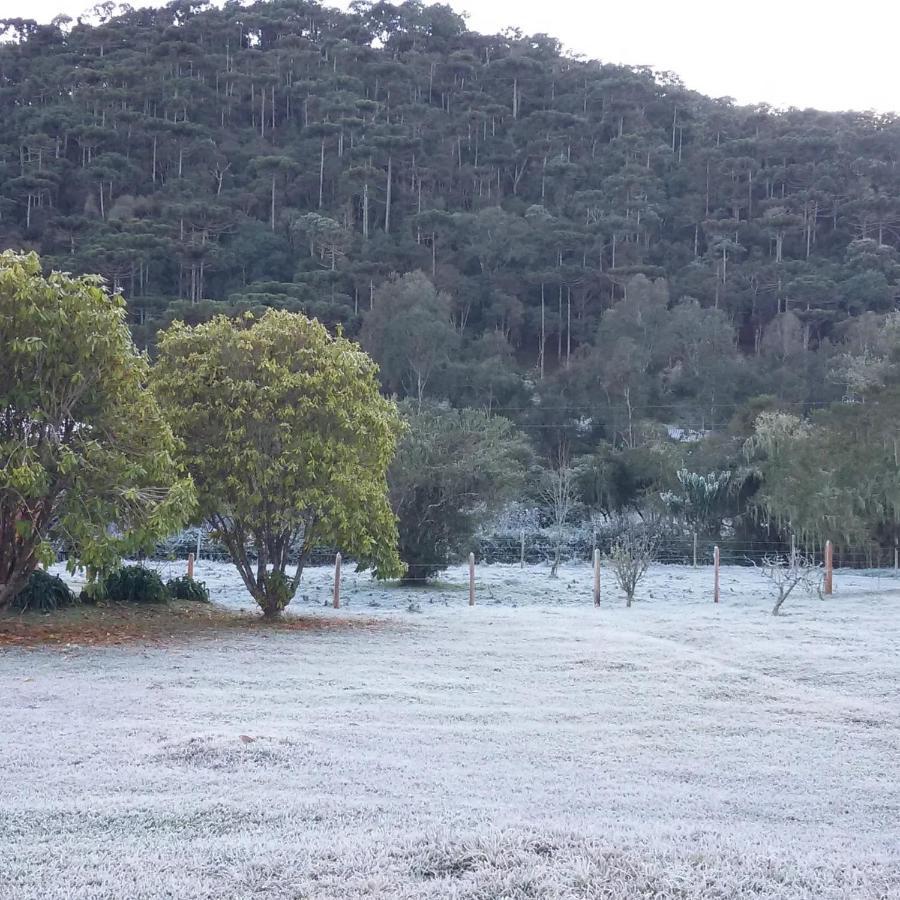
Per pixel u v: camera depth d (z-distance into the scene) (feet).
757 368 181.68
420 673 34.30
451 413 105.40
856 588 79.87
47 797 17.94
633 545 91.76
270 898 13.17
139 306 193.16
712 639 45.27
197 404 50.60
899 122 298.97
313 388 51.19
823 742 24.93
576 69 346.95
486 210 245.86
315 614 57.98
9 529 44.50
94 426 44.39
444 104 332.39
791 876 14.25
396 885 13.57
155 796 17.98
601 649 40.78
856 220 257.55
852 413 106.01
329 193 272.51
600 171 287.89
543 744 23.81
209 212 230.27
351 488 51.13
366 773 20.22
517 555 118.73
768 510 110.42
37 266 43.86
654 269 227.20
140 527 42.88
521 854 14.57
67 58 317.83
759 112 322.55
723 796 19.48
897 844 16.58
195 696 28.60
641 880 13.70
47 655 37.17
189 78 307.17
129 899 13.12
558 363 215.72
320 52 349.20
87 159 268.21
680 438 159.84
